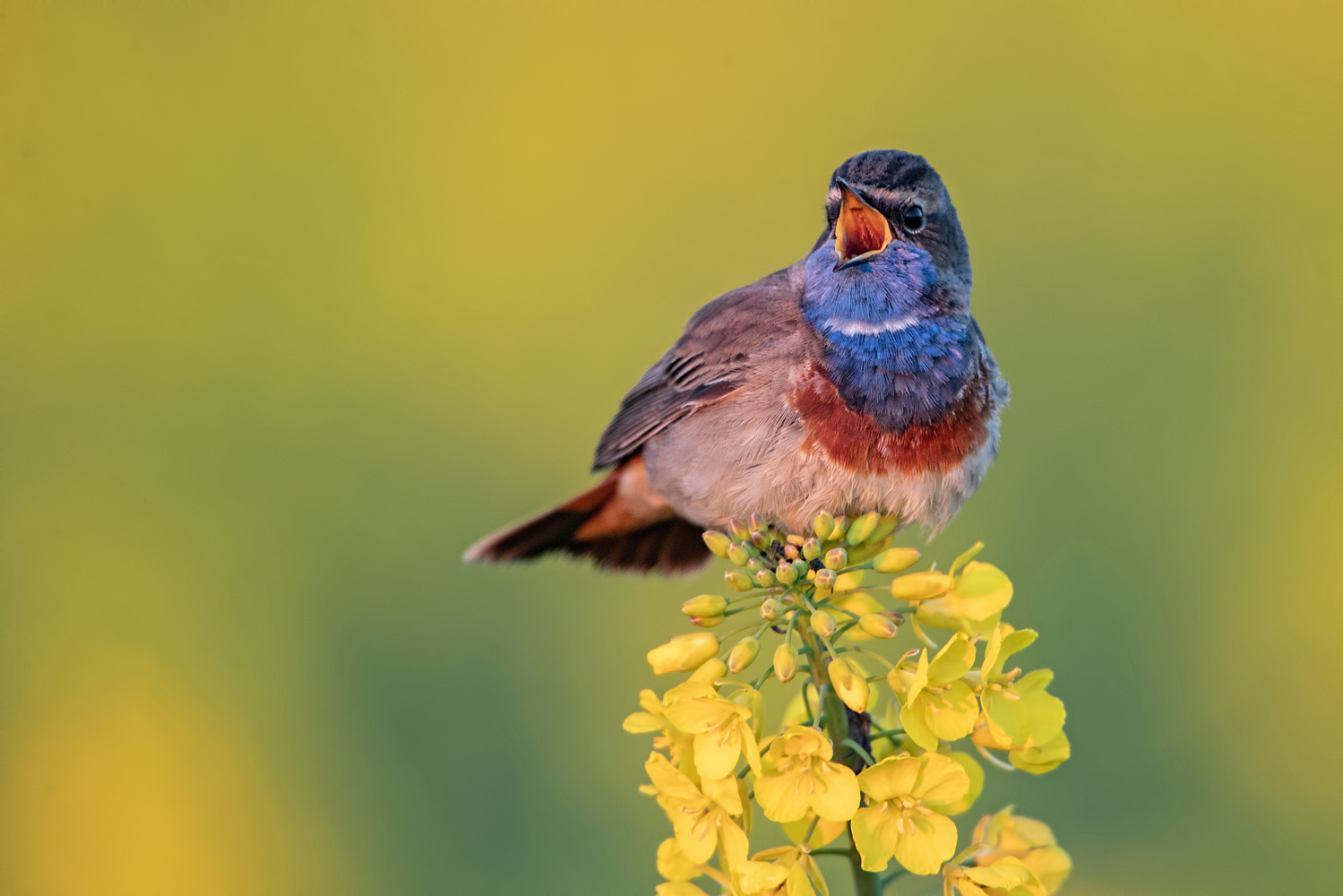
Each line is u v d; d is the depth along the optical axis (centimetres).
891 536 643
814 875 542
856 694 541
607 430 982
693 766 555
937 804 539
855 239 834
